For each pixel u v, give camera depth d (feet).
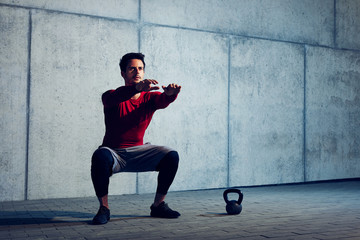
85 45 15.47
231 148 18.28
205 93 17.72
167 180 10.55
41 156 14.65
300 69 20.22
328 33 21.16
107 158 9.87
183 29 17.39
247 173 18.63
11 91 14.24
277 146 19.44
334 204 13.34
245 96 18.69
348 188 18.29
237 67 18.54
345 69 21.61
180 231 8.78
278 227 9.25
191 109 17.38
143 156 10.39
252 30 19.02
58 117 14.94
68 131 15.10
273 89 19.42
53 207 12.65
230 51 18.40
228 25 18.44
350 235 8.28
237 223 9.80
